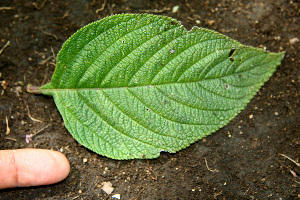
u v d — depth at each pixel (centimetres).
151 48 31
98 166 33
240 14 34
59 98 32
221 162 33
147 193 32
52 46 34
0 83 34
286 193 33
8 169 32
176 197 32
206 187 33
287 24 34
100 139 32
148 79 32
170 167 33
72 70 32
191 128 32
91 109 32
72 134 32
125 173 33
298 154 33
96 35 31
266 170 33
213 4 34
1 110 33
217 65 32
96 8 34
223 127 33
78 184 33
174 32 31
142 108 32
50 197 32
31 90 33
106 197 32
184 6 34
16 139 33
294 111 33
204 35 31
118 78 32
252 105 33
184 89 32
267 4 34
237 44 32
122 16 31
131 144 32
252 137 33
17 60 34
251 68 32
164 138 32
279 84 34
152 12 34
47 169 32
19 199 32
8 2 34
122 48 31
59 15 34
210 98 32
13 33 34
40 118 33
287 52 34
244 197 32
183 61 32
